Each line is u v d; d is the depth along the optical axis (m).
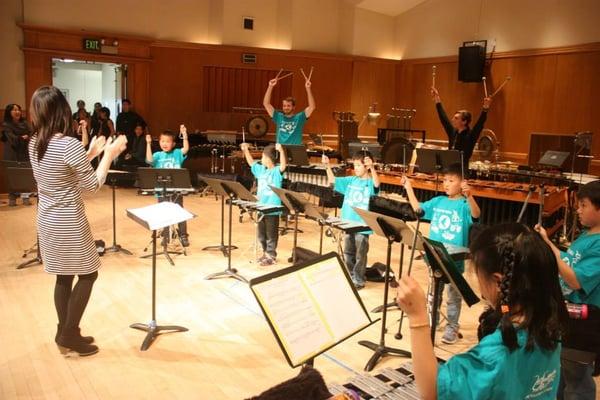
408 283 1.51
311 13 13.48
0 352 3.93
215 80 12.52
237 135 11.63
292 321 1.82
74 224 3.55
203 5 12.37
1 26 10.22
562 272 2.51
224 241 7.23
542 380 1.53
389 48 14.46
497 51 11.91
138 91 11.72
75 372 3.68
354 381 2.16
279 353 4.05
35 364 3.77
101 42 11.06
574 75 10.55
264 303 1.79
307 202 4.70
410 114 13.53
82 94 14.44
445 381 1.44
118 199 9.84
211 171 11.27
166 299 5.09
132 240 7.12
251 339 4.28
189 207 9.55
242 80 12.80
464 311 5.08
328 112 13.80
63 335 3.80
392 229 3.74
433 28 13.41
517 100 11.60
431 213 4.52
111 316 4.65
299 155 7.15
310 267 1.96
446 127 6.89
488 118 12.20
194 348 4.10
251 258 6.47
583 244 2.59
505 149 11.91
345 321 1.93
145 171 5.64
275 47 13.22
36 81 10.60
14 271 5.73
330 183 7.52
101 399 3.35
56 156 3.40
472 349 1.51
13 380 3.54
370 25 14.02
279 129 7.72
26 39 10.44
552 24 10.84
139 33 11.63
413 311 1.51
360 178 5.53
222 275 5.72
